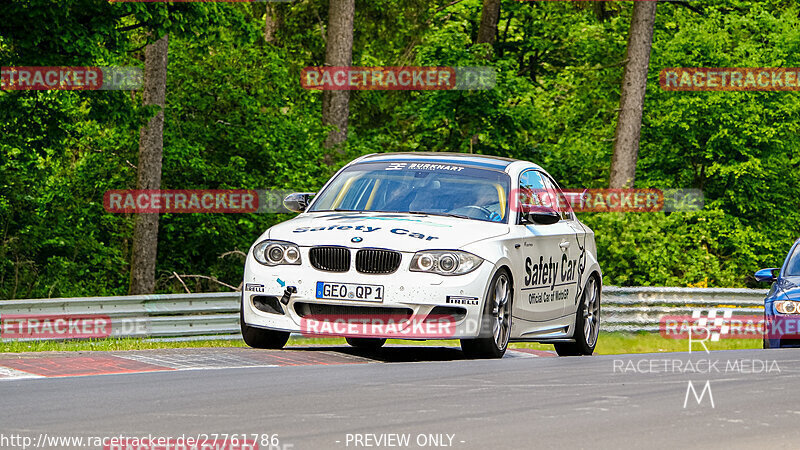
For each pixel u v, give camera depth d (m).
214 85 88.38
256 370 25.36
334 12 92.69
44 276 81.31
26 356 27.58
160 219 89.25
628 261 78.88
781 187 112.81
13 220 79.25
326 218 30.53
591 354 36.47
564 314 34.25
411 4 101.62
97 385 22.69
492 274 29.03
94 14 59.09
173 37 87.50
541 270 32.12
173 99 87.25
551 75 116.12
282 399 20.80
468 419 18.69
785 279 40.59
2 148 67.06
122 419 18.67
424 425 18.12
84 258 87.19
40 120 64.75
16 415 19.09
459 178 32.09
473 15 113.94
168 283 90.19
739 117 107.38
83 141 87.88
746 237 108.31
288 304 29.19
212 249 90.50
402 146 95.88
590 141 109.00
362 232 29.09
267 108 92.31
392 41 102.50
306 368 25.78
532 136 100.62
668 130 109.75
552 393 21.58
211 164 88.06
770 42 109.62
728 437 17.31
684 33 108.50
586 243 36.03
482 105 87.69
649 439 17.08
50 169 85.31
